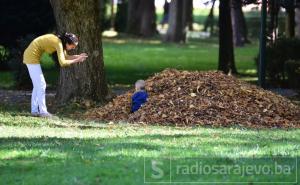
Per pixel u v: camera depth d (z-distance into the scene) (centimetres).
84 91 1778
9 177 811
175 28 6194
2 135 1201
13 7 2959
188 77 1553
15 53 2364
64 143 1055
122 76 3067
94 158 907
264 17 2038
